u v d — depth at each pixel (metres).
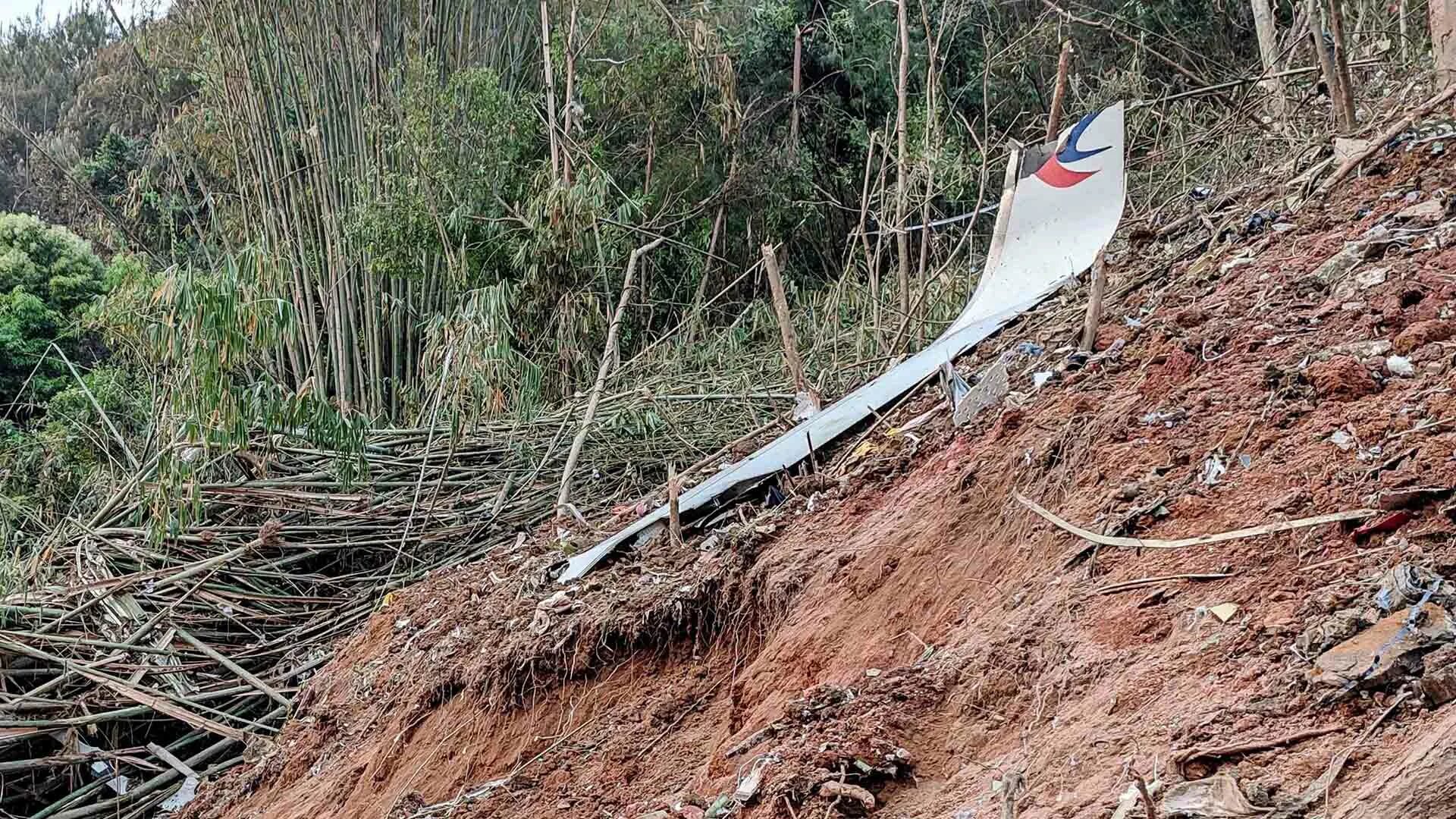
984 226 12.77
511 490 9.01
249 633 8.13
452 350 8.90
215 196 16.08
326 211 13.46
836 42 15.83
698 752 3.87
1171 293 4.61
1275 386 3.29
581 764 4.14
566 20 14.53
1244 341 3.66
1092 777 2.30
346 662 6.71
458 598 6.28
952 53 15.78
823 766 2.73
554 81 14.11
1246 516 2.82
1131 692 2.49
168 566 8.39
